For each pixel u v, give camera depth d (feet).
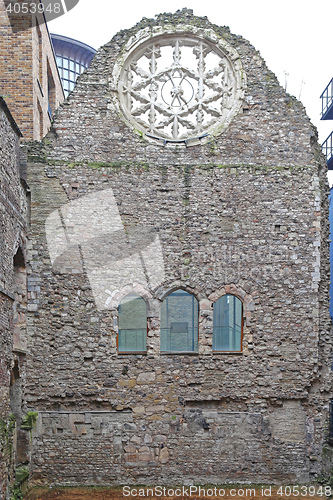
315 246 49.39
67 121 49.78
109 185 48.93
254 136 50.70
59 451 45.75
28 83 53.57
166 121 51.52
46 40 64.75
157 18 52.60
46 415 46.16
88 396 46.60
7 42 53.62
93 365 46.88
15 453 43.37
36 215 48.16
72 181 48.80
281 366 47.83
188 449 46.47
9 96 53.42
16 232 43.01
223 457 46.55
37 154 48.98
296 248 49.29
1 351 37.06
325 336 49.19
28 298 47.11
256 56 51.96
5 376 38.22
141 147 50.01
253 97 51.21
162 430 46.47
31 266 47.50
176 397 46.96
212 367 47.44
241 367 47.65
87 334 47.21
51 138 49.55
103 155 49.57
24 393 45.80
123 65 51.57
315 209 49.85
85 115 50.03
